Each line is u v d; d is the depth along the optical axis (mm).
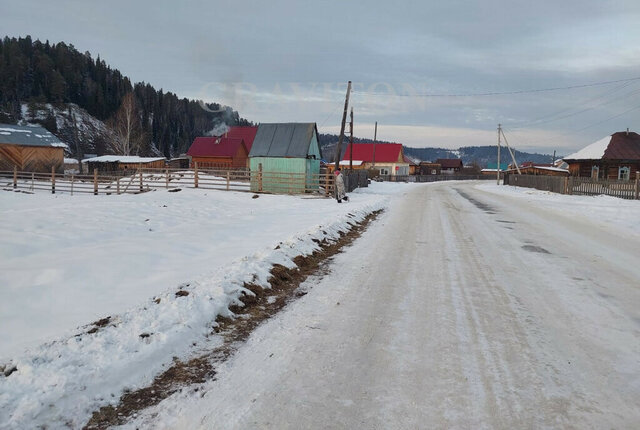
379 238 10164
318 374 3336
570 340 4102
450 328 4375
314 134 26609
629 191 24656
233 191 23734
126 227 10281
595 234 11211
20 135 36781
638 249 9094
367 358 3639
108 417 2684
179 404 2859
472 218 14672
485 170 101500
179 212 13641
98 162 46125
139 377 3166
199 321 4148
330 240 9383
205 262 6848
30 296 4922
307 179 25812
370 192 29578
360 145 69875
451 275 6621
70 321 4109
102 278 5734
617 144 40594
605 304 5238
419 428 2639
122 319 4023
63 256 7027
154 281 5660
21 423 2471
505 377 3334
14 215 11016
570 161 43625
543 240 10141
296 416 2750
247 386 3125
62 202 17750
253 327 4312
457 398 3008
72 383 2883
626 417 2799
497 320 4633
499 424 2695
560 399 3012
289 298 5312
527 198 26031
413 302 5230
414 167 82312
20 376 2893
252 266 5941
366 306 5043
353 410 2836
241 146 46812
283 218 12922
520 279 6426
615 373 3428
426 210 17438
